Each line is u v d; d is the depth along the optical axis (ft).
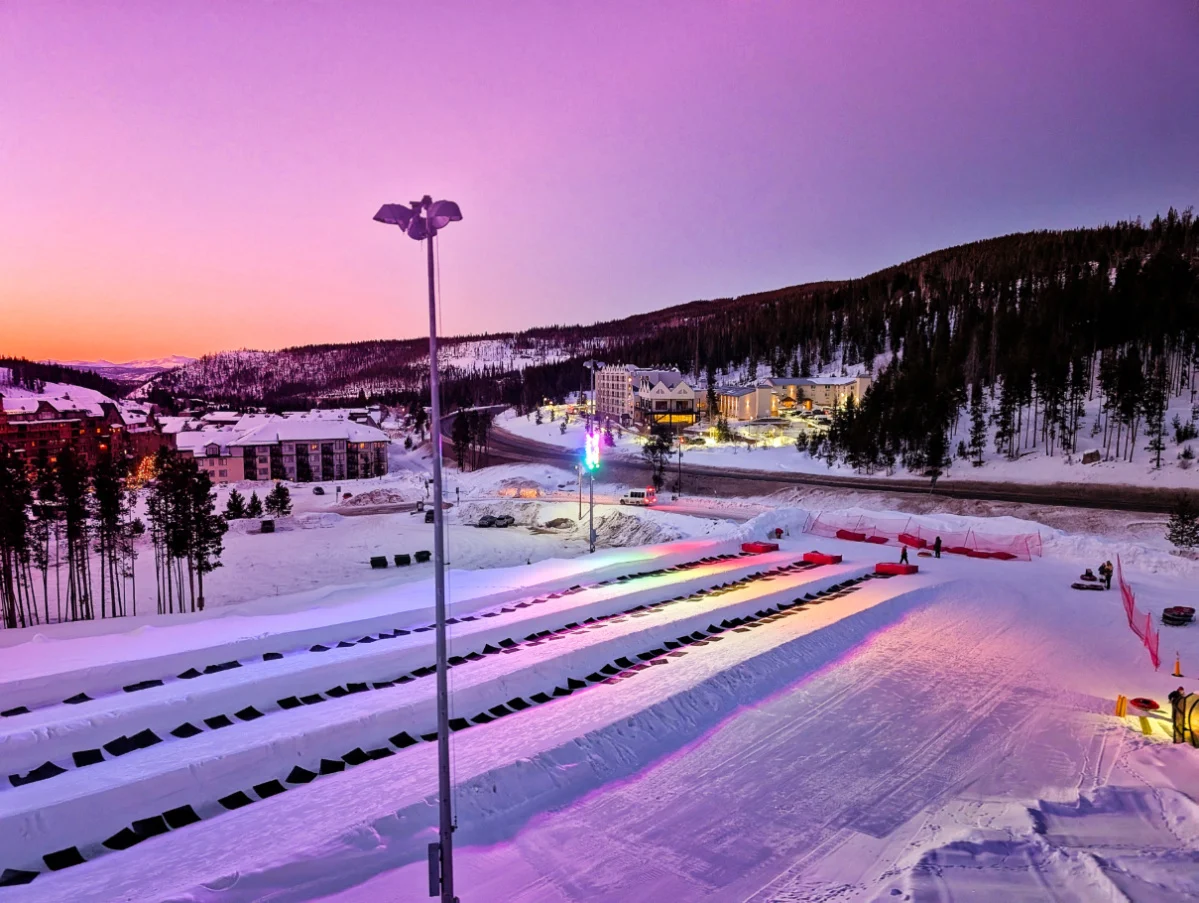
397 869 43.98
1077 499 228.43
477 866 45.39
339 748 60.85
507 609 106.52
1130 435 271.28
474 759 56.90
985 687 78.74
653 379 505.66
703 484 304.30
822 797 54.95
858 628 98.02
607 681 77.92
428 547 245.86
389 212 32.24
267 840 45.50
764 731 67.21
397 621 98.84
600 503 283.38
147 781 50.96
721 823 51.24
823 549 162.71
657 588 116.06
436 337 33.68
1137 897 35.68
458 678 75.66
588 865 45.83
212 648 81.97
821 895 41.81
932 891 37.91
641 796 55.16
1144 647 92.38
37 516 195.00
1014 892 37.70
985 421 328.08
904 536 167.32
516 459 420.77
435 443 33.73
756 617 103.76
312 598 136.77
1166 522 191.83
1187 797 49.73
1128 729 67.92
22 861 43.93
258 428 449.89
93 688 72.54
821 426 389.39
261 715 68.33
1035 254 655.35
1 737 56.44
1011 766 60.29
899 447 297.53
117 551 234.58
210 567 187.21
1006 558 149.38
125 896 39.47
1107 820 47.91
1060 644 93.61
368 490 388.78
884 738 65.77
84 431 453.58
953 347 399.24
